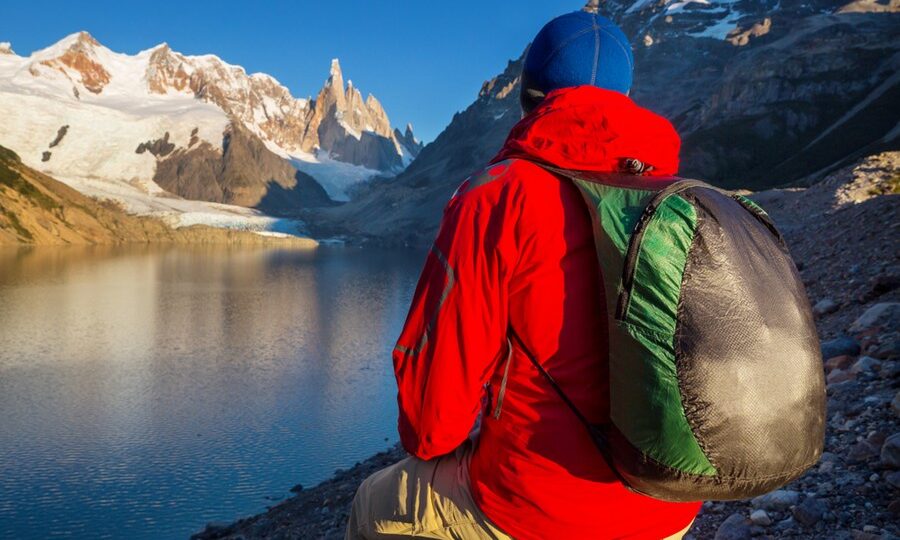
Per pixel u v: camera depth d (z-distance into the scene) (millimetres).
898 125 136875
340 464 24078
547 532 1448
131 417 31859
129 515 20078
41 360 46031
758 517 3578
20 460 25516
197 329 60219
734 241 1382
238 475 23312
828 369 5664
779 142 154500
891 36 184750
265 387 38375
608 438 1380
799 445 1307
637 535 1451
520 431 1449
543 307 1406
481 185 1489
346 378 40906
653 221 1362
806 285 9453
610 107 1502
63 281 95438
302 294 91062
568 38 1712
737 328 1298
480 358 1431
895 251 8758
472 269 1421
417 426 1468
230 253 186375
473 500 1566
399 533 1683
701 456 1271
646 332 1320
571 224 1431
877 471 3779
